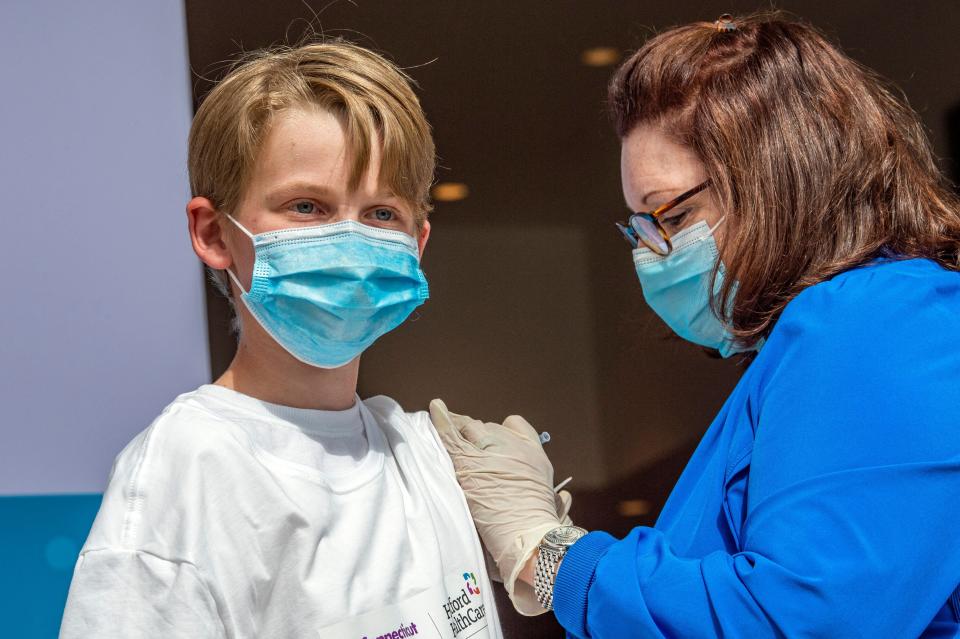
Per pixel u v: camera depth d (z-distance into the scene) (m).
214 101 1.05
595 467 1.77
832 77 1.10
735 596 0.87
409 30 1.68
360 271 0.99
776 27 1.16
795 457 0.89
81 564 0.88
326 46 1.09
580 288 1.75
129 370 1.66
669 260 1.18
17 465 1.66
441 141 1.71
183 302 1.66
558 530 1.14
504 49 1.71
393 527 1.06
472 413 1.73
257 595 0.95
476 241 1.72
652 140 1.15
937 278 0.94
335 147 1.00
